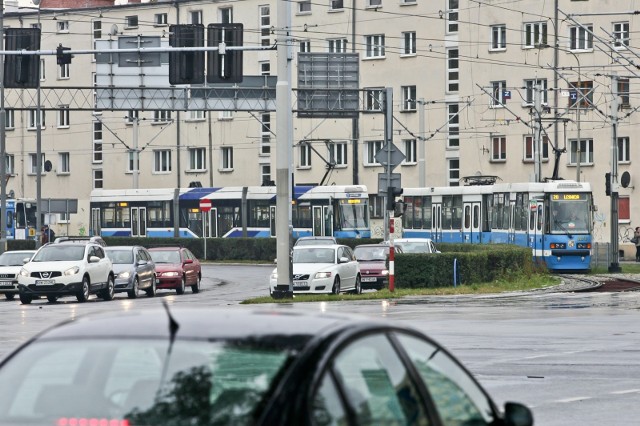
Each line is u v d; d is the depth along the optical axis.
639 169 184.75
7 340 60.53
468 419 17.47
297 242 137.00
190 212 187.38
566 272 141.00
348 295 94.94
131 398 14.50
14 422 14.43
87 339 15.66
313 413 14.17
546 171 192.88
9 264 113.19
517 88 175.88
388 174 97.44
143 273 110.56
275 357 14.82
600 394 39.34
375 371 15.86
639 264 163.38
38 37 97.88
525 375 44.28
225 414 14.05
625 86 186.25
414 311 78.31
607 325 66.38
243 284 131.62
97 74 133.50
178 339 15.36
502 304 85.94
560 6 189.50
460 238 161.50
